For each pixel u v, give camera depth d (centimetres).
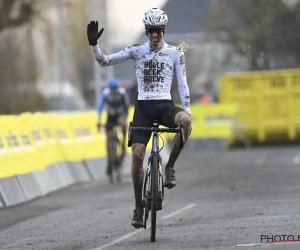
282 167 4866
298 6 10338
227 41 10644
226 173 4616
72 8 10419
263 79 7669
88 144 4647
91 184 4250
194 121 7444
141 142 2139
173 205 3102
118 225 2559
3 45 9406
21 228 2616
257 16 10456
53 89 10556
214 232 2247
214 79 11850
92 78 16850
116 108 4300
